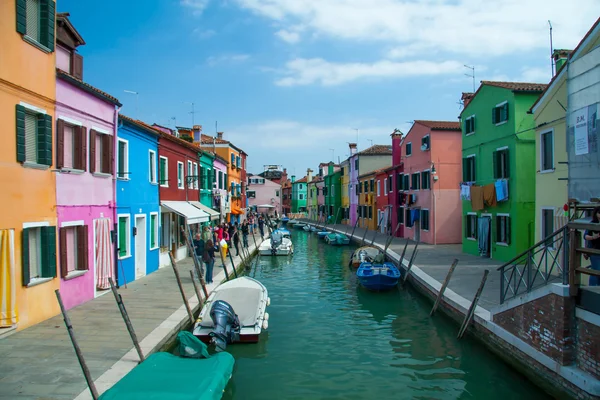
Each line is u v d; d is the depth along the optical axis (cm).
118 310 1084
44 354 772
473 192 2030
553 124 1412
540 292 777
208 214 2102
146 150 1633
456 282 1423
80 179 1138
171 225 1962
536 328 788
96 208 1231
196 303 1186
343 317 1289
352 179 4841
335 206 5500
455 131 2622
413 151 2944
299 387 820
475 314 1020
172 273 1684
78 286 1131
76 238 1137
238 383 835
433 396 787
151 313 1070
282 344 1050
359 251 2225
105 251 1263
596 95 815
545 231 1480
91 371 705
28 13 938
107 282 1270
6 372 695
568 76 913
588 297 680
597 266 843
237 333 978
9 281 848
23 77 901
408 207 3039
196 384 632
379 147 4678
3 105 848
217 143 3519
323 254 2834
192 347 767
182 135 2753
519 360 836
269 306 1427
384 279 1588
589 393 645
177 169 2028
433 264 1838
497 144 1861
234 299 1097
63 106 1048
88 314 1039
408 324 1212
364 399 775
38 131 966
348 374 878
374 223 3978
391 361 943
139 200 1565
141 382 631
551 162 1448
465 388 817
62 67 1141
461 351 998
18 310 891
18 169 890
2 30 843
